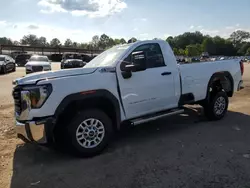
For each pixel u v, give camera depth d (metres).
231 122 6.00
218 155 4.09
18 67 31.44
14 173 3.65
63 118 4.11
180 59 6.33
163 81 5.00
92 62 5.21
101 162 3.95
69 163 3.94
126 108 4.55
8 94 10.32
